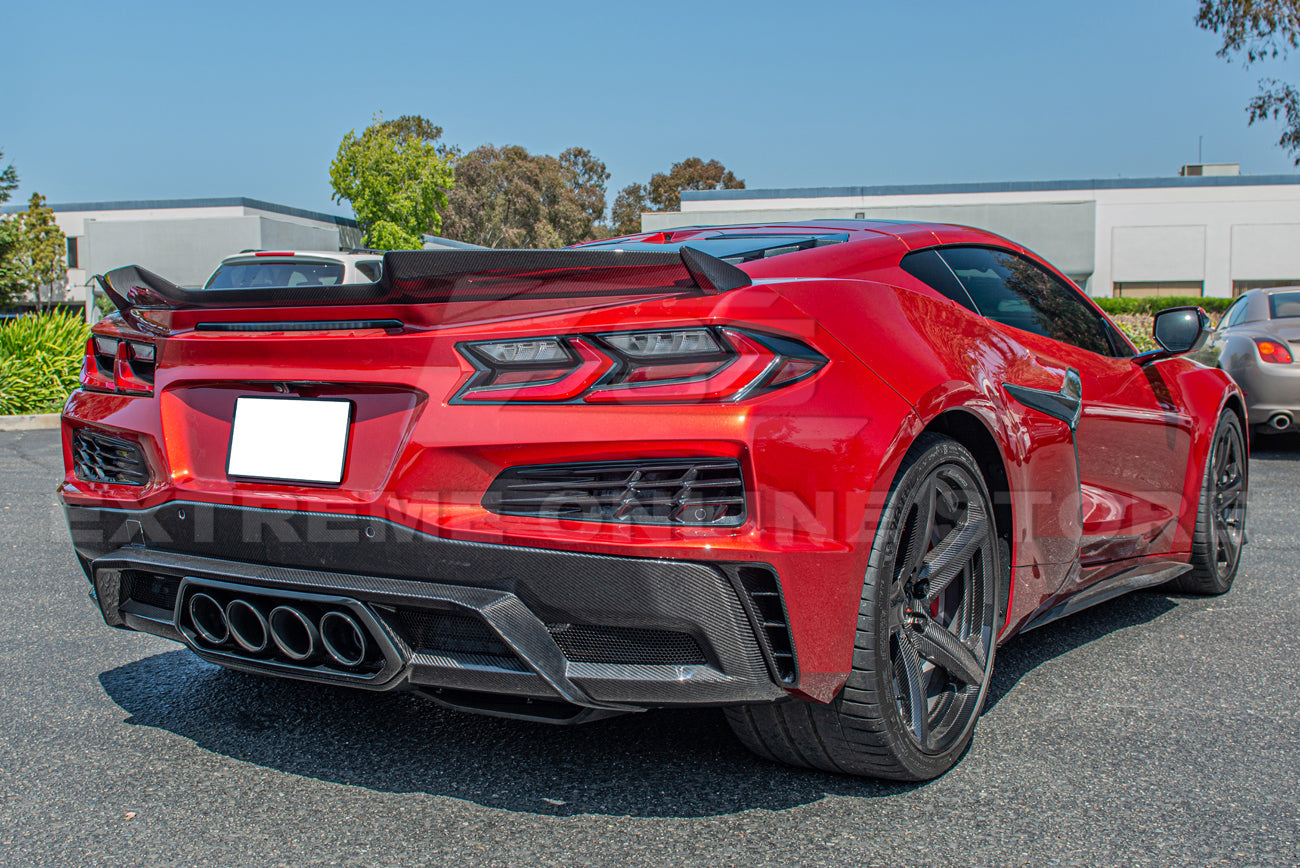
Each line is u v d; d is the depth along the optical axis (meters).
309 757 2.03
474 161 55.06
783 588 1.56
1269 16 18.75
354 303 1.69
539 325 1.62
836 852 1.62
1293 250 45.69
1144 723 2.19
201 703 2.35
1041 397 2.24
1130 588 2.84
